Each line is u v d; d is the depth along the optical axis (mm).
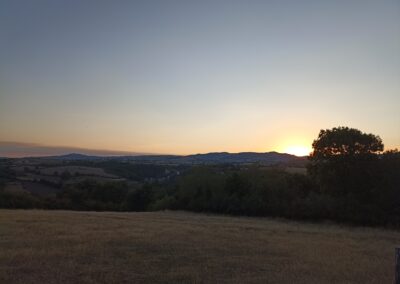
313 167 54656
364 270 15828
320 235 29516
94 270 13445
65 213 37406
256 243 21969
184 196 64750
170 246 19094
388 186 49062
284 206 54125
